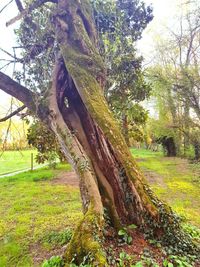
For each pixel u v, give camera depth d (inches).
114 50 292.4
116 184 203.3
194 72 669.9
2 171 756.6
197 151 777.6
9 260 224.7
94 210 176.4
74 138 215.5
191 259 171.3
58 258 160.1
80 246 155.4
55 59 269.4
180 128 800.9
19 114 297.1
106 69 277.7
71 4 244.5
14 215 342.3
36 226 296.7
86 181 194.1
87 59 228.1
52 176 608.7
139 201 191.8
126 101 344.5
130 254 167.5
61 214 334.3
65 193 447.2
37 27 287.6
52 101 234.4
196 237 200.7
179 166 699.4
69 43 235.9
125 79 326.0
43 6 280.2
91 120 225.0
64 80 247.8
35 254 228.2
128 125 404.8
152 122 877.2
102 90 240.8
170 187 457.1
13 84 250.2
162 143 978.7
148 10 346.6
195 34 723.4
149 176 562.3
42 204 387.2
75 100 241.6
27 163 893.8
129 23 340.2
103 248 160.7
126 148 204.4
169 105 802.8
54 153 451.5
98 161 212.8
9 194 459.2
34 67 269.6
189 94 690.2
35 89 250.2
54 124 226.4
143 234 188.2
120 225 190.1
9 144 332.8
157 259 167.2
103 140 212.8
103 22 306.3
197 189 443.2
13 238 267.9
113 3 305.0
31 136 329.1
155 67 741.9
